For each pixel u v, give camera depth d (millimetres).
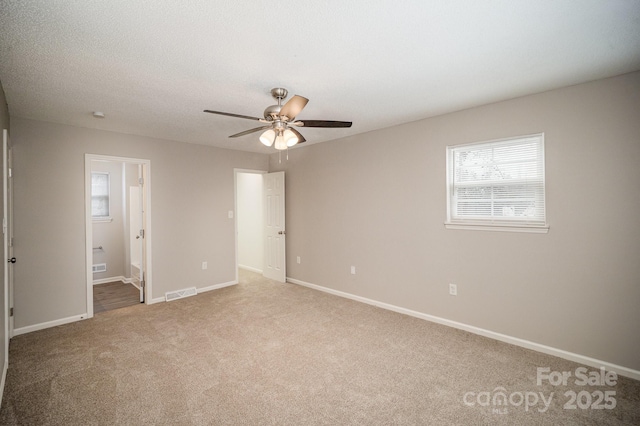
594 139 2512
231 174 5223
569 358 2648
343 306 4090
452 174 3381
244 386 2287
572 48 2006
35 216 3387
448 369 2516
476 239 3176
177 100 2863
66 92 2643
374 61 2162
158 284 4367
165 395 2180
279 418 1947
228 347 2914
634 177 2359
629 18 1675
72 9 1554
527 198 2896
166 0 1490
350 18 1659
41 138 3439
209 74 2334
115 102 2896
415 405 2074
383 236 3992
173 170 4527
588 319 2566
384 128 3932
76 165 3676
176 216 4562
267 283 5336
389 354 2766
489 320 3104
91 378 2395
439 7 1570
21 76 2314
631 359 2389
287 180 5414
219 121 3533
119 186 5680
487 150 3129
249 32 1787
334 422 1913
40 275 3410
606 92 2457
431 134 3480
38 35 1786
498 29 1783
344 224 4477
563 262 2674
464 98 2891
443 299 3439
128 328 3381
